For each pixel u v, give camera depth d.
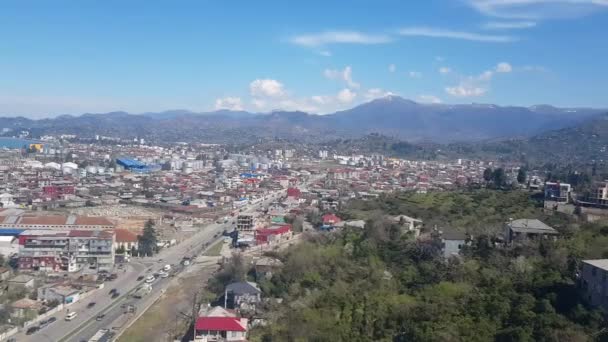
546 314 123.38
